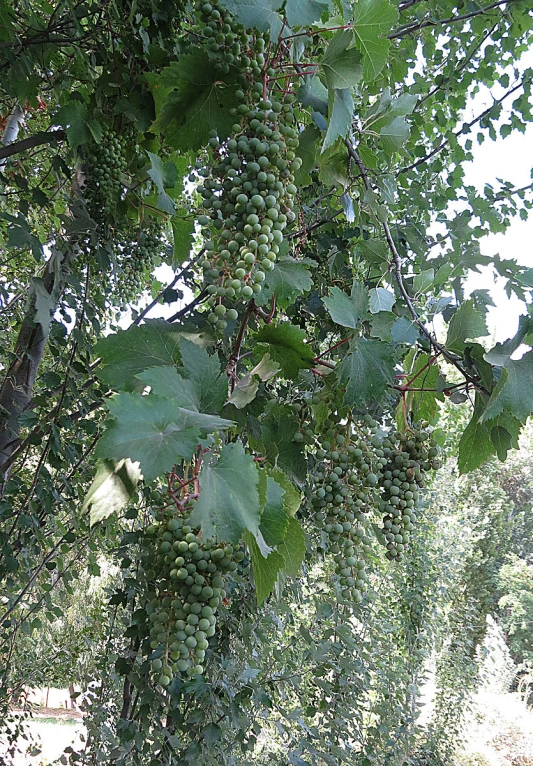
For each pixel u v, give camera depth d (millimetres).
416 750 5918
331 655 3574
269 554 1164
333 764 3424
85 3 2391
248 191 1388
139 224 2666
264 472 1111
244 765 3541
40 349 3008
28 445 2748
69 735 9180
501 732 8016
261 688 3354
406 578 6020
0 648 3139
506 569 9977
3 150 2357
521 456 14398
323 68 1626
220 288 1294
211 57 1535
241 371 2232
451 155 3932
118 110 2182
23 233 2057
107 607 3855
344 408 1788
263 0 1328
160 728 2746
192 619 1132
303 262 1780
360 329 1750
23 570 2844
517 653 12516
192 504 1142
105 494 1058
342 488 1710
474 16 3357
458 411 6012
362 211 2535
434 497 6402
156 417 932
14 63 2359
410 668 5617
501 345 1578
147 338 1347
